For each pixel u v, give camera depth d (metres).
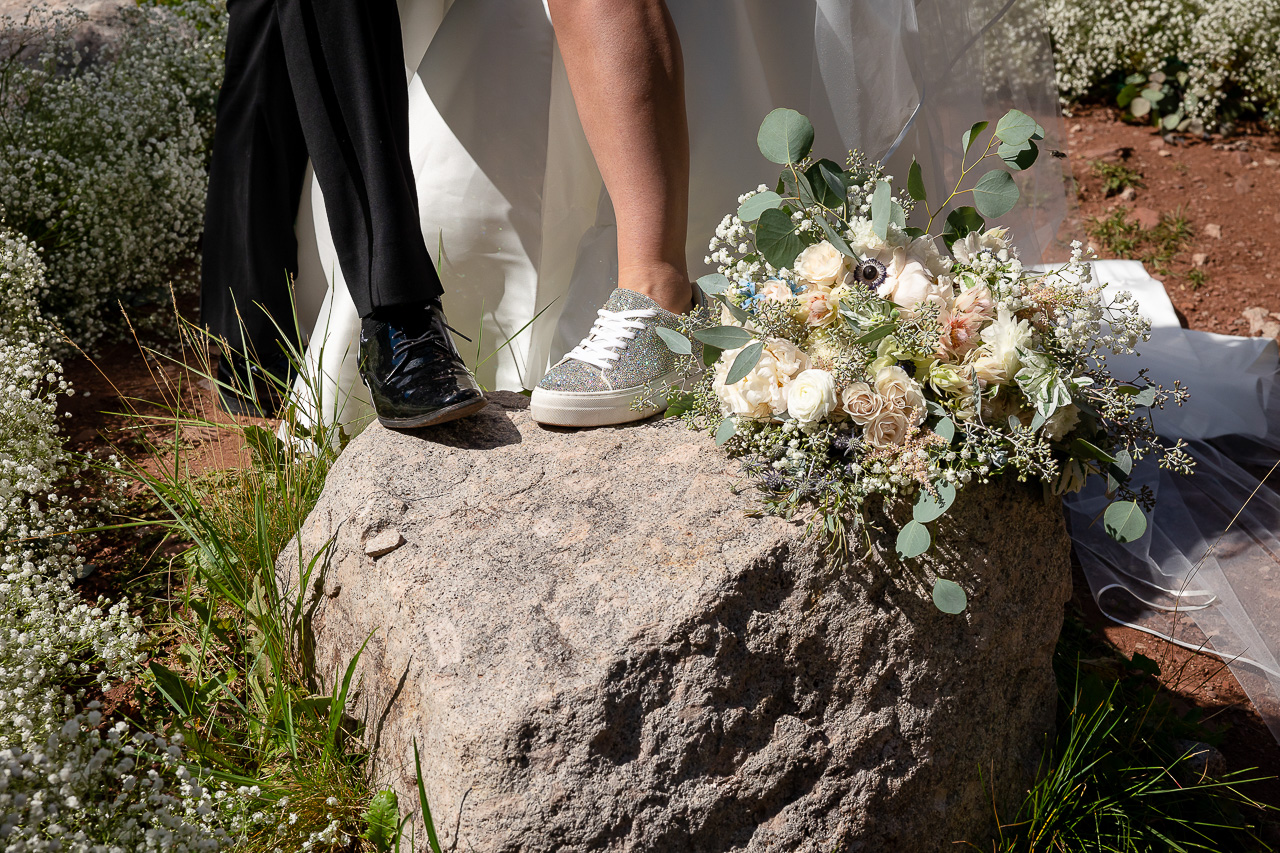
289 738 1.63
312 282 2.58
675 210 1.87
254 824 1.56
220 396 2.54
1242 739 1.98
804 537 1.52
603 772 1.35
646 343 1.82
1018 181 2.70
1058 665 2.00
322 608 1.75
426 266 1.89
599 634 1.42
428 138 2.23
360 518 1.65
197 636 1.95
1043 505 1.72
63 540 2.15
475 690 1.38
